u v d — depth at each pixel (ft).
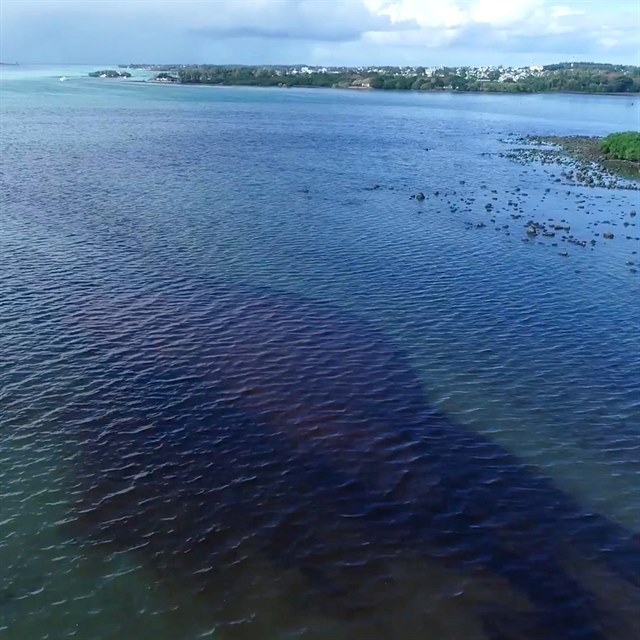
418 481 102.01
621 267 202.49
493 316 163.12
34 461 102.99
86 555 85.66
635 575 85.40
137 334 145.07
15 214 234.38
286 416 117.39
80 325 147.84
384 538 90.22
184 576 82.84
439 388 129.08
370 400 123.75
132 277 177.88
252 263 193.57
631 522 95.25
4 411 114.93
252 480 100.68
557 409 123.44
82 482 98.94
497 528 92.94
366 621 77.15
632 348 148.56
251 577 83.05
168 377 128.26
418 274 190.29
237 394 123.54
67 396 120.47
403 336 150.51
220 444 108.88
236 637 74.54
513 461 107.86
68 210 243.19
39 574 82.53
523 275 192.34
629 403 126.21
